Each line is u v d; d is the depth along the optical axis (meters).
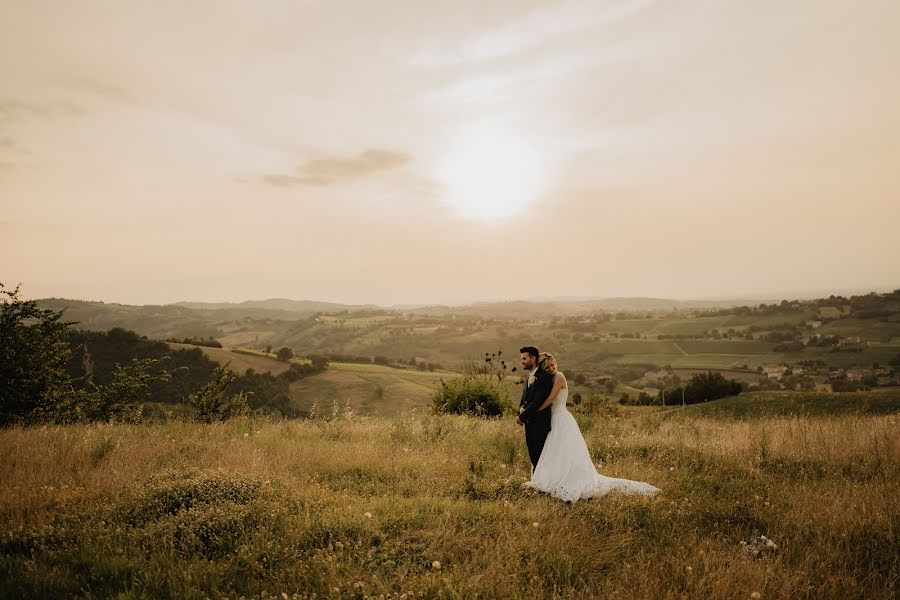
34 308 13.38
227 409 13.22
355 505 5.59
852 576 4.29
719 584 3.96
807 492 6.41
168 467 7.00
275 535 4.80
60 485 6.18
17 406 12.73
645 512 5.76
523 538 4.84
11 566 4.18
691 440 10.33
